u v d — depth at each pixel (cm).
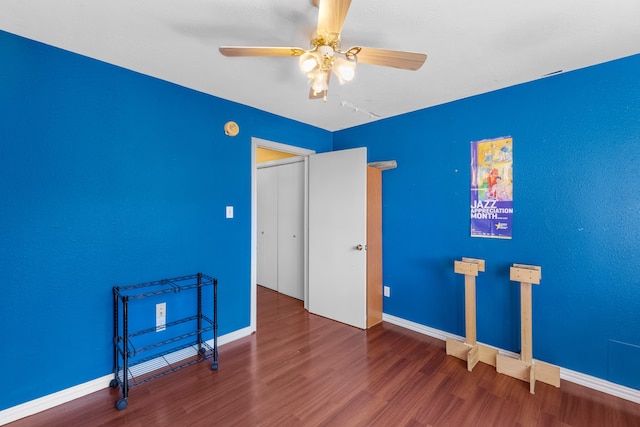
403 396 198
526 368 215
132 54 197
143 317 227
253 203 298
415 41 179
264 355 253
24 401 178
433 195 289
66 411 183
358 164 308
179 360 245
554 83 222
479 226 260
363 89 251
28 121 178
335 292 328
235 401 193
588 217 209
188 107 250
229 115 277
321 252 340
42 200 183
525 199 236
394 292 321
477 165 260
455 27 166
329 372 227
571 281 216
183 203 248
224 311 277
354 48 146
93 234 203
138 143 222
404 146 310
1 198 170
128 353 200
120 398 195
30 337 180
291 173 421
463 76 226
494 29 167
